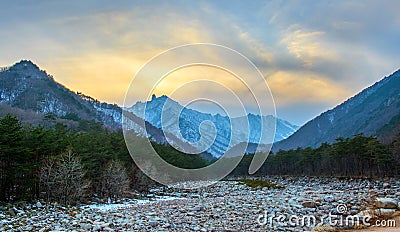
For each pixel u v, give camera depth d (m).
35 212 24.44
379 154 59.59
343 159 70.06
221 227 18.20
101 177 39.03
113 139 46.00
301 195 33.94
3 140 29.33
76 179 34.09
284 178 73.69
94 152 40.50
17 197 29.88
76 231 16.92
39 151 33.41
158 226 18.31
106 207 29.28
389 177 59.22
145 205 29.91
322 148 81.69
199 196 38.88
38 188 31.97
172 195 40.88
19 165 30.17
